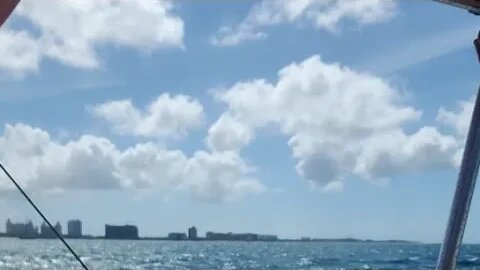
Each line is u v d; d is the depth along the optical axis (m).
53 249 57.97
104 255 86.25
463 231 4.76
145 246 97.00
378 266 83.88
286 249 108.62
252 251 105.12
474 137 4.83
